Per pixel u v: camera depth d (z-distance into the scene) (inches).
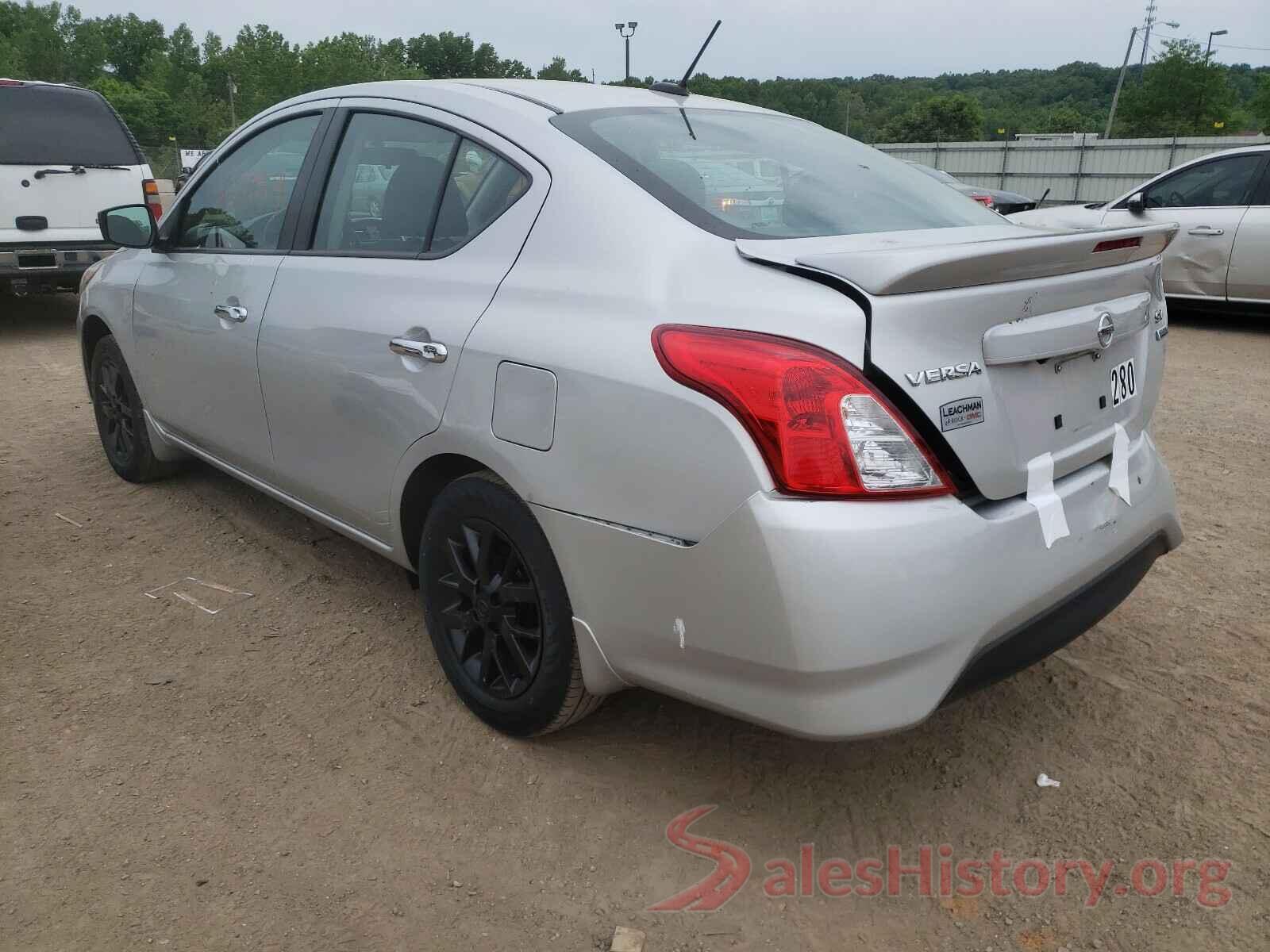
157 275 152.4
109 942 78.4
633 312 83.6
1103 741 105.4
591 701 96.7
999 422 81.0
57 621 130.6
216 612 133.9
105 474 187.9
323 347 114.4
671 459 78.7
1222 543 156.1
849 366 74.3
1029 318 83.4
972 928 81.6
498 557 99.8
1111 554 91.4
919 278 74.5
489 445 93.4
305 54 4160.9
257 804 95.2
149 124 3722.9
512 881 86.1
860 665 73.9
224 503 172.6
